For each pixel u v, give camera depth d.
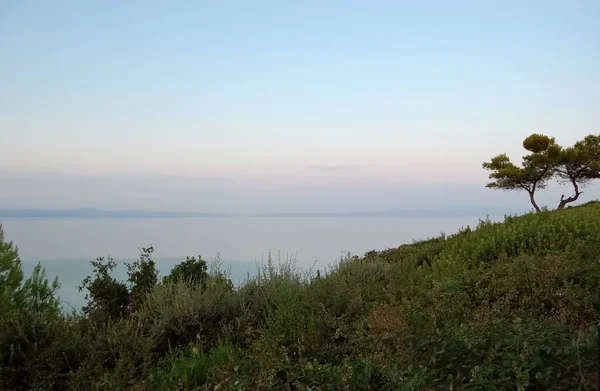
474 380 4.15
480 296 7.21
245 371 5.56
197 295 8.27
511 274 7.67
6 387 5.77
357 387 4.52
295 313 7.04
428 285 8.80
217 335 7.68
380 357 5.07
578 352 3.88
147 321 7.80
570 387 3.83
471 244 11.63
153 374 6.02
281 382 5.05
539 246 9.78
